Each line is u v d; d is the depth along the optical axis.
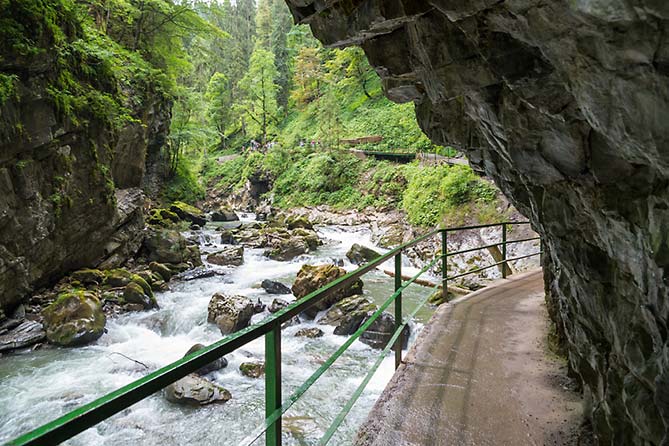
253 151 39.06
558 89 1.55
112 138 11.94
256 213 30.75
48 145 9.31
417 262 14.20
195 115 30.16
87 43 10.91
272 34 46.91
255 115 42.41
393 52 2.60
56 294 9.78
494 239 13.10
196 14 19.25
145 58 19.22
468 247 13.66
